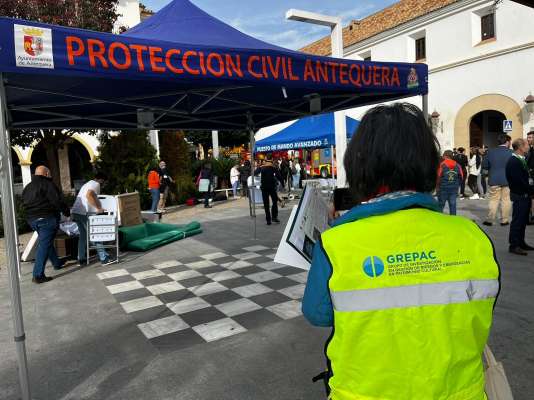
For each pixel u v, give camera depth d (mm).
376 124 1141
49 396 2908
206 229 9422
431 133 1159
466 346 1011
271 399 2746
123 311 4477
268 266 5957
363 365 1006
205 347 3516
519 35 13445
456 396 994
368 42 19281
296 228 1647
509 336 3381
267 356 3312
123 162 13188
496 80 14234
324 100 6680
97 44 2883
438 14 15867
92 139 19000
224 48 3480
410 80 5176
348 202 2072
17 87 4145
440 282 1019
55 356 3516
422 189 1141
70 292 5266
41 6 9914
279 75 3828
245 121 8141
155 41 3152
